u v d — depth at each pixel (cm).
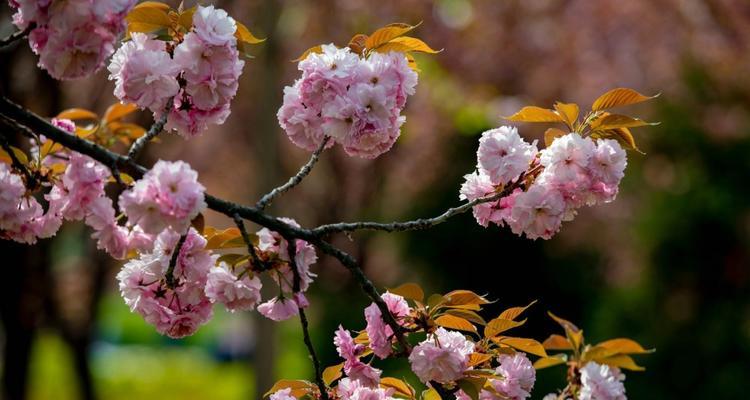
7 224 283
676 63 1136
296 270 269
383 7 1295
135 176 261
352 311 1559
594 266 1293
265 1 1131
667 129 1087
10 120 271
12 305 978
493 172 287
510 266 1331
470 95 1338
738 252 1020
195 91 272
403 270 1482
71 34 250
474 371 276
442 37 1331
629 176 1138
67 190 291
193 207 232
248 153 1675
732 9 1105
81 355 1193
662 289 1049
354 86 276
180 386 2072
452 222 1351
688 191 1048
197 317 281
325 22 1311
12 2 262
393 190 1662
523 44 1286
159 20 278
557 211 283
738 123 1074
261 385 1120
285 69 1408
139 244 280
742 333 1012
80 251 1208
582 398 291
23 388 1022
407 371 1233
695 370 1020
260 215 262
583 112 1241
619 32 1186
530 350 297
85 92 1033
